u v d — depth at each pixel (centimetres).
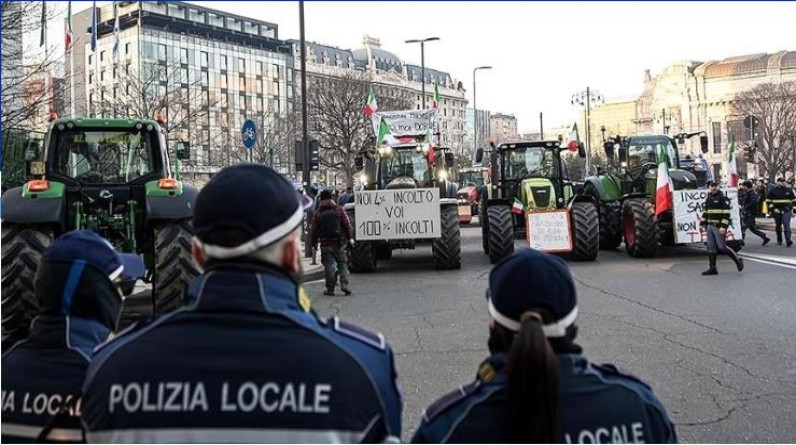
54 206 687
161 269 693
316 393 147
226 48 8081
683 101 9312
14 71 1457
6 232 670
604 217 1606
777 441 407
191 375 148
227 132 5503
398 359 623
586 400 172
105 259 211
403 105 4434
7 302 643
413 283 1145
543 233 1362
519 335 166
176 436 144
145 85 2861
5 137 1429
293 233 167
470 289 1048
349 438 147
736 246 1397
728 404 473
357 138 3803
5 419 195
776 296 905
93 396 154
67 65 2080
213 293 156
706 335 686
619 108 10688
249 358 149
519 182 1656
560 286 179
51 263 205
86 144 788
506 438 166
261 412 145
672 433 184
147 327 160
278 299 158
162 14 7281
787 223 1658
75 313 205
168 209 704
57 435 192
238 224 158
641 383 185
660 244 1594
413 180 1453
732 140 1455
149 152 798
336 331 164
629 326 738
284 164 4391
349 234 1069
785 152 5491
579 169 2889
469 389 181
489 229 1345
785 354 605
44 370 197
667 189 1369
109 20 6706
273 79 8725
